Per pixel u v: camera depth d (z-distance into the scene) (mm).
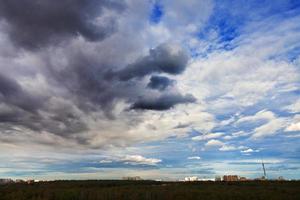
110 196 48781
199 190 52031
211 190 51938
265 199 41812
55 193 51062
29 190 56094
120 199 47344
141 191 51406
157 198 46500
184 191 50281
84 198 48688
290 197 42219
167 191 50781
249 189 53406
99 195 49031
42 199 48031
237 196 44312
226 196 44562
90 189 56250
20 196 50781
